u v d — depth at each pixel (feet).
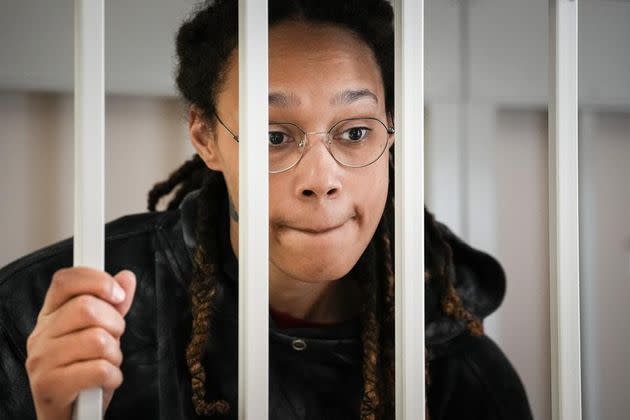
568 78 2.77
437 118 7.22
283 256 3.30
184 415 3.80
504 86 7.30
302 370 3.83
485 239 7.40
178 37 3.97
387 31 3.50
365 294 3.80
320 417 3.84
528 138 7.68
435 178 7.25
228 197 3.87
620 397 7.79
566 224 2.78
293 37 3.21
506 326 7.65
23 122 6.34
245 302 2.40
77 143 2.24
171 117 6.74
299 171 3.18
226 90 3.45
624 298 7.86
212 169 3.86
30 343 2.41
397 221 2.60
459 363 4.56
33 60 6.26
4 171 6.31
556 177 2.79
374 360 3.69
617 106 7.59
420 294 2.60
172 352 3.87
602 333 7.77
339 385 3.88
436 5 7.06
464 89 7.24
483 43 7.16
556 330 2.81
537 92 7.39
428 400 4.46
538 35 7.26
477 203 7.36
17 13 6.16
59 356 2.31
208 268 3.76
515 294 7.66
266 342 2.41
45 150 6.41
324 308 3.94
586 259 7.74
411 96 2.56
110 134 6.59
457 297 4.24
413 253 2.58
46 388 2.32
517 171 7.66
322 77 3.19
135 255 4.09
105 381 2.30
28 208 6.38
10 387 3.88
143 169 6.70
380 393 3.88
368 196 3.32
